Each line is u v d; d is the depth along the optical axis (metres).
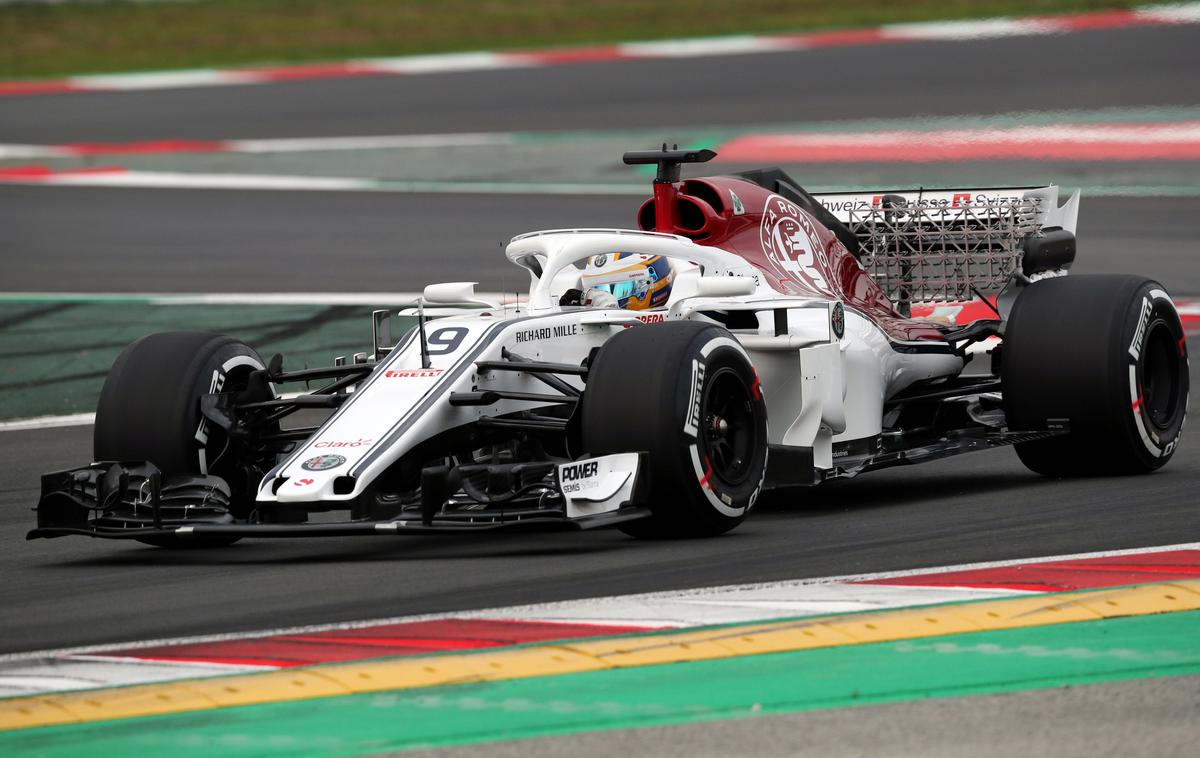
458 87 106.69
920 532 24.75
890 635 18.47
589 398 23.62
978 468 32.12
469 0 145.12
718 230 28.36
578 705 16.20
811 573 21.73
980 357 45.88
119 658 18.48
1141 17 115.62
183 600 21.59
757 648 18.03
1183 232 62.59
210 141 91.75
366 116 97.75
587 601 20.31
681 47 118.62
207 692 16.94
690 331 24.00
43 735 15.74
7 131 96.31
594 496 22.86
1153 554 22.38
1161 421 29.75
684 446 23.33
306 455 23.03
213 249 64.25
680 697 16.41
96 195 77.12
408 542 25.64
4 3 145.50
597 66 112.31
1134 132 82.00
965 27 116.62
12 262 62.34
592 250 26.64
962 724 15.49
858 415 28.33
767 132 86.12
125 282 58.00
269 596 21.58
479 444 24.86
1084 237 62.16
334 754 14.98
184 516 24.20
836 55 110.44
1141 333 29.05
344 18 139.00
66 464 34.28
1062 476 30.17
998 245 33.44
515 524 22.39
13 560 25.39
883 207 33.84
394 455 22.88
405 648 18.36
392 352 25.08
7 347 47.56
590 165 80.50
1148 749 14.76
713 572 21.94
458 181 78.19
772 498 29.25
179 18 140.88
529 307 26.22
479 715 15.95
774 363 26.66
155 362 25.64
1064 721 15.52
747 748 14.95
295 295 54.75
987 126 84.88
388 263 60.47
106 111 102.44
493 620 19.52
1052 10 119.38
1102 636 18.27
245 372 26.67
